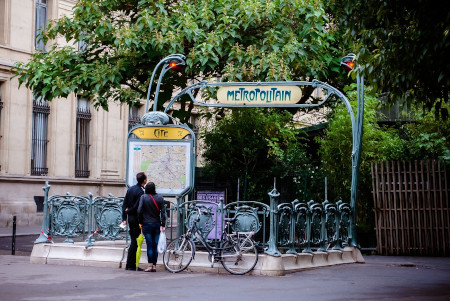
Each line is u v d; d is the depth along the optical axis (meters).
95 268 13.68
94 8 18.23
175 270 13.14
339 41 21.28
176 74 19.20
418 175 19.00
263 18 18.11
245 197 16.98
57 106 30.50
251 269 12.85
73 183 31.09
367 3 10.77
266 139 17.42
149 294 10.08
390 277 12.84
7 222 27.66
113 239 15.12
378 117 22.05
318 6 17.84
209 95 19.00
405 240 18.92
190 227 13.48
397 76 10.74
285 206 13.59
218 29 17.95
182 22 17.53
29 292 10.11
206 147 18.22
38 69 18.41
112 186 33.31
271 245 13.01
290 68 18.97
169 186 14.43
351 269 14.30
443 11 10.00
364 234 19.53
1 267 13.59
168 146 14.54
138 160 14.65
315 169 19.22
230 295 10.07
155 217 13.24
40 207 28.70
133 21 19.05
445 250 18.53
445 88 10.77
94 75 17.83
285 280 12.12
